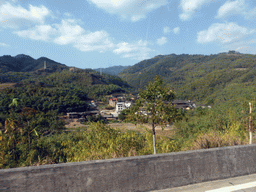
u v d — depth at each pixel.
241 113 11.93
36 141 7.21
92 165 2.48
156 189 2.75
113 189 2.52
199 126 18.84
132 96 181.50
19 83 169.50
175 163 2.95
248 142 6.56
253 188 2.92
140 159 2.75
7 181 2.13
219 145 6.02
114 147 6.92
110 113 108.12
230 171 3.29
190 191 2.78
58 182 2.30
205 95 163.12
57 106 101.00
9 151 6.30
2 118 29.56
